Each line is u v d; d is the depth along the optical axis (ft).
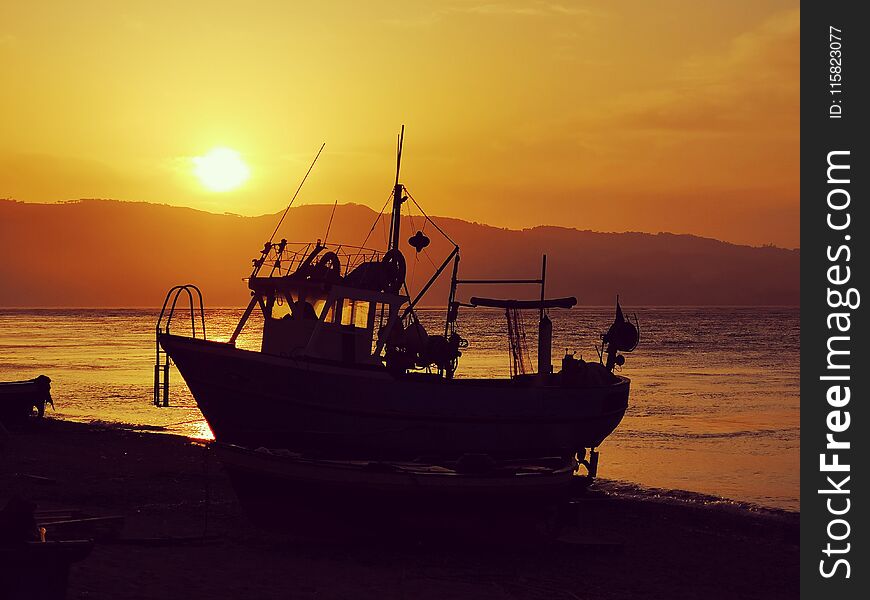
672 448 132.77
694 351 395.75
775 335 556.10
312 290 90.33
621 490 98.78
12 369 270.26
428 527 64.44
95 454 104.01
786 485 104.37
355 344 90.38
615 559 66.03
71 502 75.77
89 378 238.07
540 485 65.92
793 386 232.94
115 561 54.03
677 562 66.74
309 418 87.40
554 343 430.20
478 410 91.20
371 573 56.59
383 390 88.17
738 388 228.02
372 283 91.86
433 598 51.80
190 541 61.57
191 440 120.26
